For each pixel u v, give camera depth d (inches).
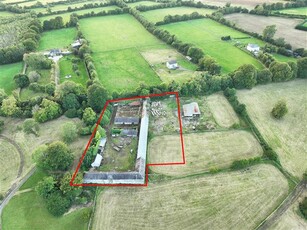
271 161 3321.9
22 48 5915.4
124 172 3097.9
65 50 6318.9
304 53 5610.2
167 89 4571.9
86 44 6294.3
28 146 3654.0
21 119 4165.8
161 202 2898.6
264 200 2883.9
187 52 5836.6
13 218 2783.0
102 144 3582.7
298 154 3430.1
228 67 5398.6
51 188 2869.1
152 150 3538.4
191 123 3978.8
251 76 4596.5
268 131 3809.1
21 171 3297.2
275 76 4849.9
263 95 4606.3
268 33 6397.6
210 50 6176.2
